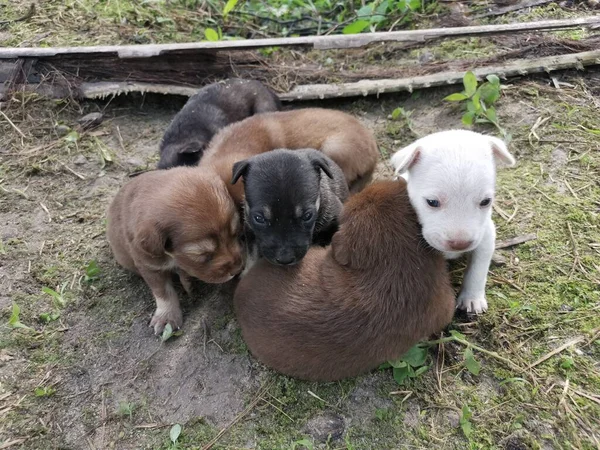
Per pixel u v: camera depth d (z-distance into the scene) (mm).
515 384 358
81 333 414
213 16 821
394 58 679
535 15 690
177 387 376
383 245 342
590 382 356
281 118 516
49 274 457
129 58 644
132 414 363
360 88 625
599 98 576
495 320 393
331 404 356
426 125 588
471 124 565
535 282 416
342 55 702
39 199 531
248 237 423
